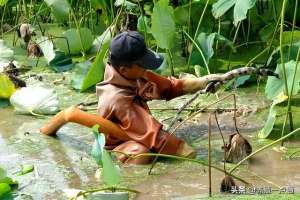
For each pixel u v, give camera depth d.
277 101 2.93
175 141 2.73
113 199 2.29
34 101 3.35
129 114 2.75
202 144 2.90
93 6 4.45
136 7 4.26
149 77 2.83
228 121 3.16
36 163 2.74
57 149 2.89
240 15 3.38
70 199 2.34
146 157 2.69
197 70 3.63
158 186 2.48
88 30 4.23
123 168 2.66
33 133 3.08
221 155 2.77
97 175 2.60
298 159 2.70
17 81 3.65
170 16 3.50
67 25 5.15
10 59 4.29
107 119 2.80
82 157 2.79
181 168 2.65
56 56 4.17
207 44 3.78
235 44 4.34
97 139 2.35
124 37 2.73
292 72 3.00
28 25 4.56
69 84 3.82
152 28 3.50
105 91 2.81
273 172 2.58
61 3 4.37
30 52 4.39
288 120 3.10
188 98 3.47
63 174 2.62
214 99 3.43
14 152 2.87
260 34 4.07
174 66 3.97
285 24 4.18
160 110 3.31
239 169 2.62
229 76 2.82
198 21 4.18
